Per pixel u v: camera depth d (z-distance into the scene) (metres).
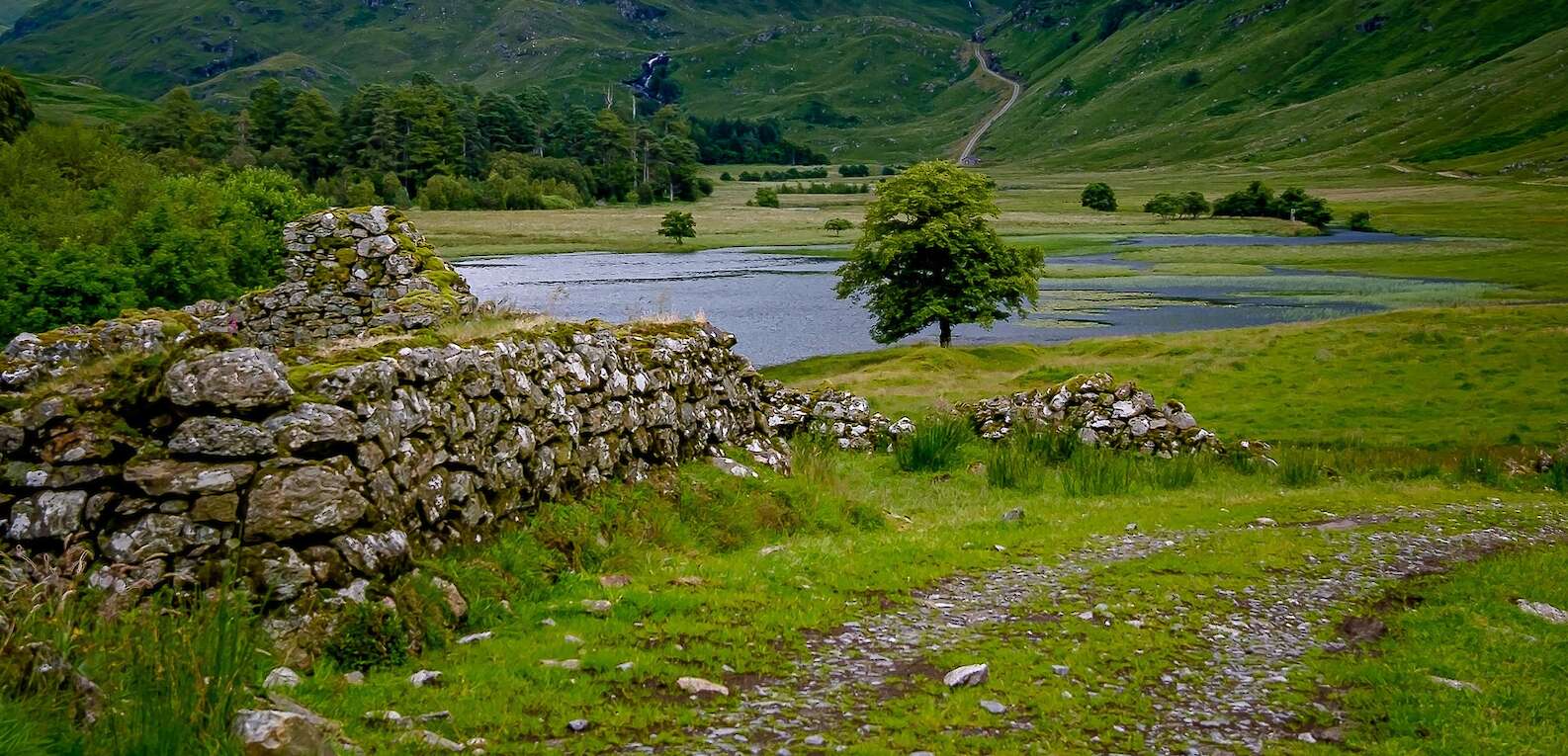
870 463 26.73
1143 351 55.88
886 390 47.94
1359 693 10.08
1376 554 17.03
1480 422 37.78
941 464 26.58
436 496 10.87
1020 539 17.14
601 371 15.92
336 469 9.32
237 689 6.57
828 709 8.63
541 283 105.12
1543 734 9.16
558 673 8.73
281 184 58.34
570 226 177.00
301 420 9.27
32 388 9.67
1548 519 22.23
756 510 16.94
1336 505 22.70
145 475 8.70
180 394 8.98
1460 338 50.56
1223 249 135.12
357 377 10.09
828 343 75.06
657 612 10.93
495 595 10.62
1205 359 51.41
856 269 65.44
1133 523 19.09
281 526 8.80
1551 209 162.00
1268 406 42.22
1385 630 12.66
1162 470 26.33
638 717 8.00
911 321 62.84
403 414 10.62
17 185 64.88
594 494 14.55
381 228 22.17
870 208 64.56
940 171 63.16
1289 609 13.30
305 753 6.12
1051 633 11.37
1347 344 51.56
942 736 8.15
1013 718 8.69
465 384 12.11
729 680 9.20
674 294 97.44
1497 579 15.55
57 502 8.53
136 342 14.75
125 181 65.62
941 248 61.38
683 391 18.73
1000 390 46.56
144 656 6.57
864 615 11.74
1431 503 23.77
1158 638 11.42
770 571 13.16
